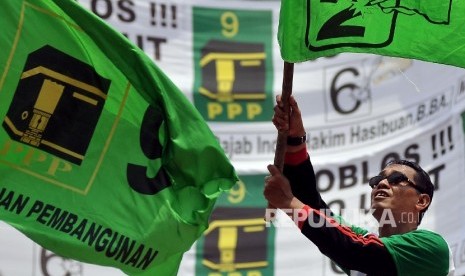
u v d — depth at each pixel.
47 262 25.95
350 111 28.45
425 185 16.06
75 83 17.69
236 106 28.00
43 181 17.41
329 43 15.79
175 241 17.77
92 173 17.58
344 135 28.33
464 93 28.59
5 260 25.69
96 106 17.72
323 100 28.36
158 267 17.83
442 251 15.48
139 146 17.78
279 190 15.55
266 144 27.95
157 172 17.80
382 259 15.21
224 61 28.12
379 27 15.91
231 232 27.28
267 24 28.50
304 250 27.42
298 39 15.69
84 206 17.42
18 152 17.41
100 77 17.75
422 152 28.41
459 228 28.16
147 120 17.83
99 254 17.36
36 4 17.64
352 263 15.20
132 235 17.48
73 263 26.05
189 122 17.86
